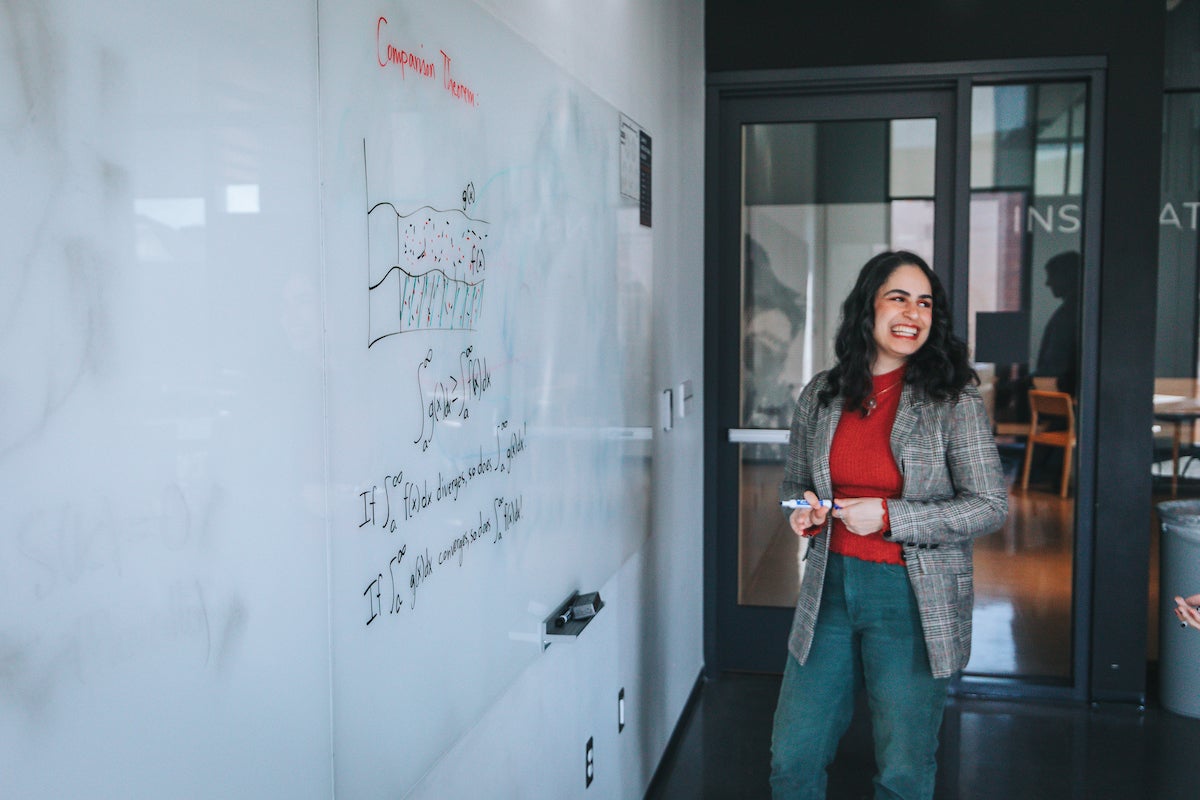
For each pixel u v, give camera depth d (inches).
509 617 72.5
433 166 57.5
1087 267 153.3
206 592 38.2
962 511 91.4
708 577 168.7
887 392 97.6
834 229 163.0
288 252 43.0
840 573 96.6
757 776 133.1
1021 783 131.3
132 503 34.4
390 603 53.2
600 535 98.7
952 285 159.0
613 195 101.3
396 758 54.7
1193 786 130.0
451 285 60.4
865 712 154.6
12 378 29.7
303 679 45.0
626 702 114.5
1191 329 160.6
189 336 36.9
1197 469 162.7
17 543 30.0
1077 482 156.9
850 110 160.2
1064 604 161.9
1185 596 150.8
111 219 33.3
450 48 59.9
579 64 89.6
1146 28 148.0
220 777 39.3
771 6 157.9
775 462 167.8
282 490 42.8
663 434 131.0
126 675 34.2
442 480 59.6
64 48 31.3
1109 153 150.2
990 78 153.5
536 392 77.6
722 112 163.8
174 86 36.0
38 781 30.8
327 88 46.0
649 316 120.0
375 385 50.9
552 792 86.7
